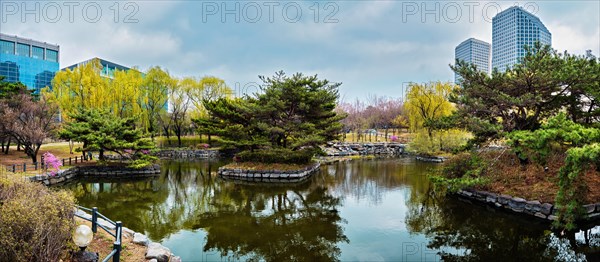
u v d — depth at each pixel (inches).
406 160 1108.5
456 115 468.1
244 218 402.6
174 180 695.7
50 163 652.1
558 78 377.7
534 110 480.7
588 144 302.4
